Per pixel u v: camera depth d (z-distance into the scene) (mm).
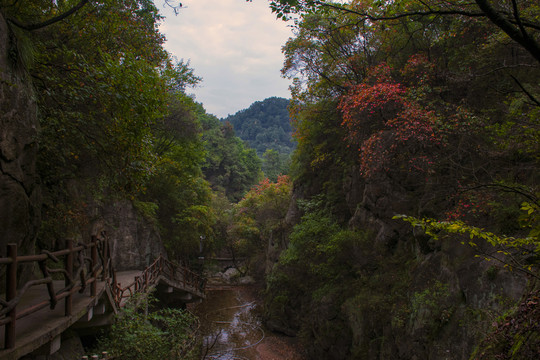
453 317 7352
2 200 5152
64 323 4492
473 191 7211
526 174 6465
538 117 4582
